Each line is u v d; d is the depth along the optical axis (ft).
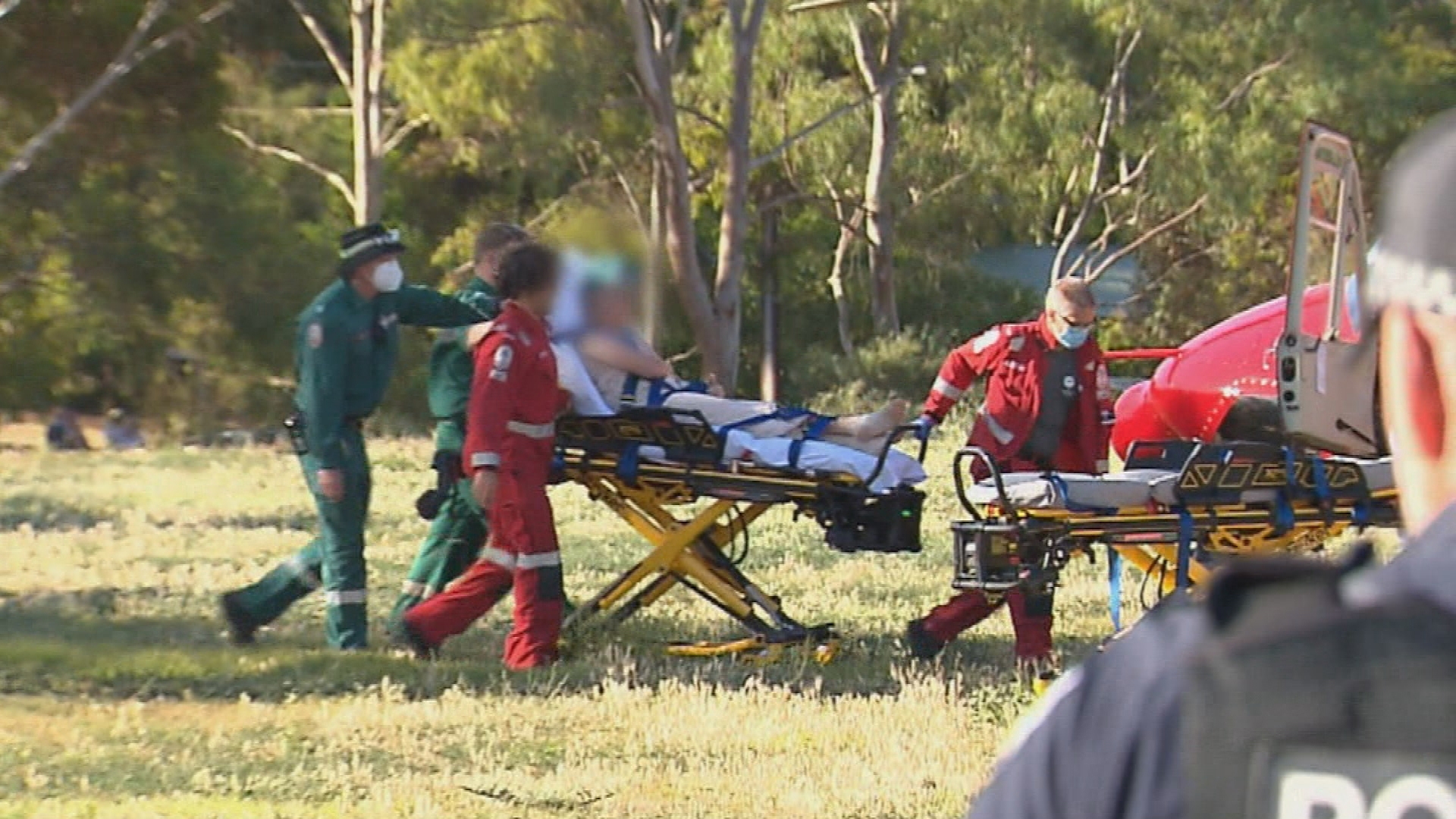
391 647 94.12
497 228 95.55
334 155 407.85
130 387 326.24
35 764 69.10
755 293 493.36
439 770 70.69
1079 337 95.91
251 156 363.56
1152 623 17.01
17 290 304.50
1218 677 15.46
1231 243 456.45
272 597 92.84
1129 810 16.25
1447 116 17.69
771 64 433.89
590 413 90.53
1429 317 17.04
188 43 276.82
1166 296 472.44
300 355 90.94
